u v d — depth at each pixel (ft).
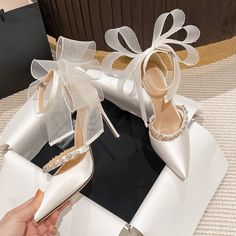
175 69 2.68
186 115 2.90
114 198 3.07
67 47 2.76
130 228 2.50
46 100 2.77
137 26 3.81
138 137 3.39
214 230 3.20
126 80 2.90
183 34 3.93
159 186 2.68
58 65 2.63
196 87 4.34
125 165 3.24
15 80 4.30
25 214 2.52
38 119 3.14
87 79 2.74
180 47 4.19
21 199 2.96
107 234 2.52
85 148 2.74
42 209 2.53
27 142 3.16
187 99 3.21
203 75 4.46
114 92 3.21
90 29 4.01
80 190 2.90
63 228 2.75
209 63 4.57
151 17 3.69
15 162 2.93
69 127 2.92
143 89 3.02
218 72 4.47
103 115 2.93
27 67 4.22
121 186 3.13
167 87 2.81
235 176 3.49
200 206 3.06
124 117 3.52
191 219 2.98
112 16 3.76
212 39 4.18
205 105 4.14
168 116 2.97
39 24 3.88
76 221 2.67
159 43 2.62
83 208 2.66
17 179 2.93
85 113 2.80
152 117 2.98
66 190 2.61
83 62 2.94
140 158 3.26
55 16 4.12
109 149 3.35
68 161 2.81
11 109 4.43
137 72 2.63
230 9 3.83
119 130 3.45
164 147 2.76
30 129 3.13
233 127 3.90
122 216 2.97
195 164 2.91
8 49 3.89
